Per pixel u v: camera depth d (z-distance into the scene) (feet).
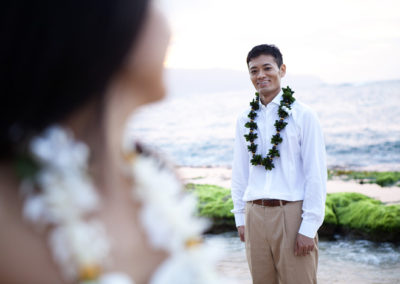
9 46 1.63
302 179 10.22
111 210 1.94
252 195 10.57
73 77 1.71
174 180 2.46
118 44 1.77
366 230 18.02
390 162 46.93
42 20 1.63
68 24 1.66
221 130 76.89
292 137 10.06
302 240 9.82
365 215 18.48
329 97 87.30
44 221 1.75
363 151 52.80
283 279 10.25
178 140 70.59
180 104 104.78
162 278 1.97
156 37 2.01
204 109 97.55
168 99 2.21
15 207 1.74
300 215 10.10
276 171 10.32
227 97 110.32
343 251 17.12
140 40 1.96
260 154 10.61
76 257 1.76
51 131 1.79
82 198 1.78
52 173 1.77
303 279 10.00
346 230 18.79
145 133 77.15
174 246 2.03
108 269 1.86
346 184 31.27
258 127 10.77
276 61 10.82
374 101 79.05
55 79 1.69
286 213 10.11
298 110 10.12
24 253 1.71
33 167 1.76
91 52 1.71
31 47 1.64
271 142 10.14
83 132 1.91
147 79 2.03
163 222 2.02
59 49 1.66
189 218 2.09
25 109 1.69
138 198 2.05
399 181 30.96
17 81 1.65
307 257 10.00
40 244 1.74
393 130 61.11
